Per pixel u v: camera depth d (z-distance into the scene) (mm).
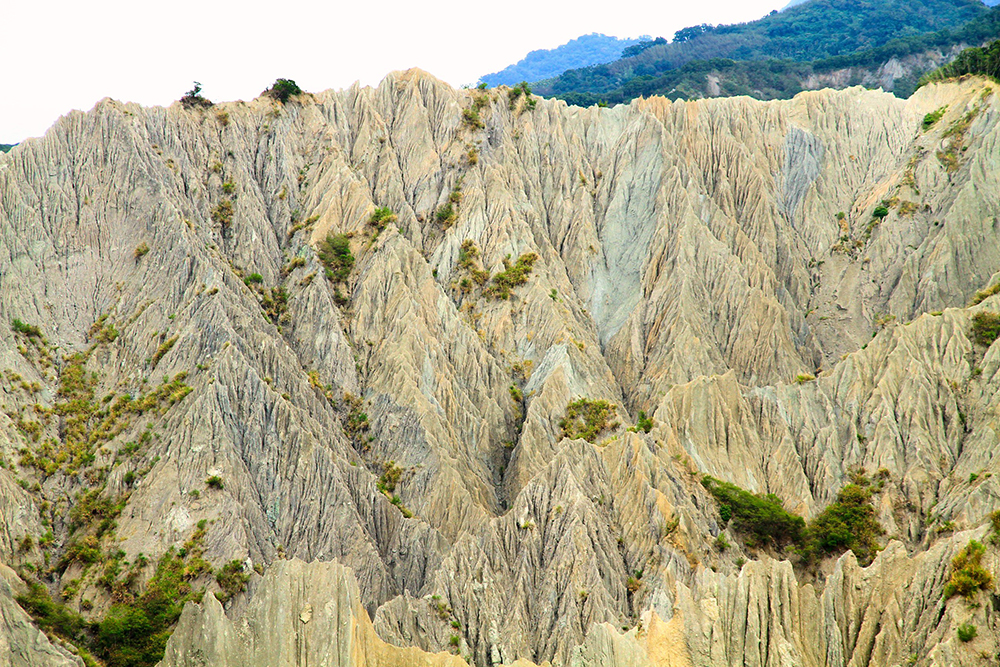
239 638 58531
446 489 80438
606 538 71312
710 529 74500
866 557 75062
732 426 84188
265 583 59812
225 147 104188
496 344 96875
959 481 77562
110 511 73125
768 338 97438
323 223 100875
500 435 89438
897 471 80000
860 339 100812
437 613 65750
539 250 103875
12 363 80125
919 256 101438
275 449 77750
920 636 57469
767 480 83125
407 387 86625
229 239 98562
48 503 73812
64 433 79062
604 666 58688
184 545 70312
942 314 87688
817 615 60906
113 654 63469
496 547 71562
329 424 85562
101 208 92438
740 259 103750
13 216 88625
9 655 57938
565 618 65625
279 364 85438
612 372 97875
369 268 97062
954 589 57312
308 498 76000
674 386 86625
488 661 64812
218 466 74125
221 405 77312
